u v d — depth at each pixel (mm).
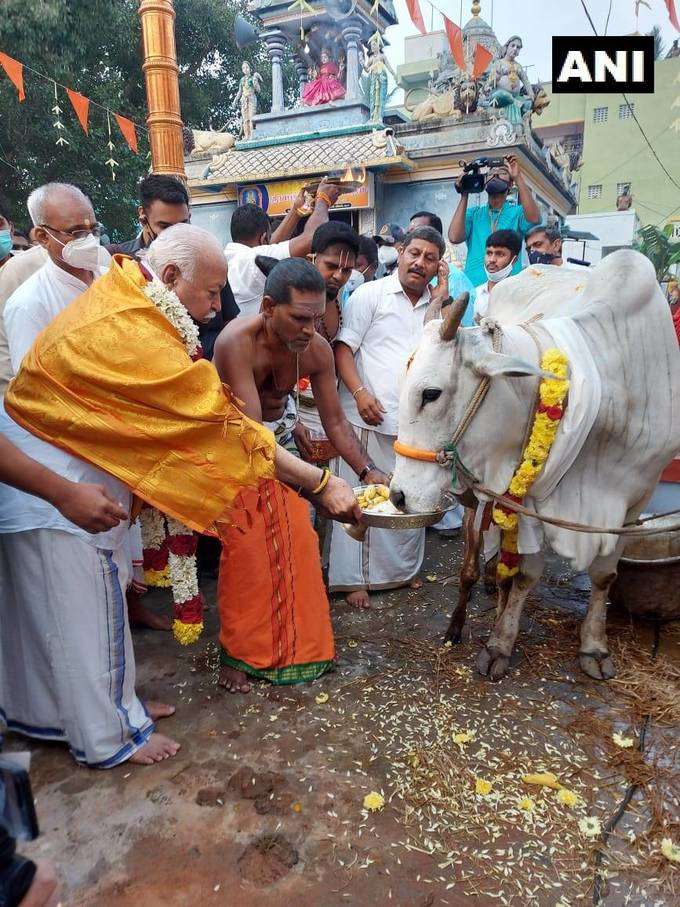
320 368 3195
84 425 2271
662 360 3021
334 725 2877
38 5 12797
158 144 5934
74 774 2584
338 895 2084
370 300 3900
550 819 2375
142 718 2732
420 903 2059
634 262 3074
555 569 4488
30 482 1958
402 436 2824
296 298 2697
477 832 2322
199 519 2383
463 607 3457
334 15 10820
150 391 2246
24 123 13695
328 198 4223
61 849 2246
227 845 2268
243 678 3141
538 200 12070
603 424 2850
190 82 17188
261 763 2648
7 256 3979
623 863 2201
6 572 2576
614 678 3193
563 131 27594
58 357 2260
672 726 2861
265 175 10875
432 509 2814
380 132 10211
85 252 2518
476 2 7465
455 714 2943
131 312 2275
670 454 3102
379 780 2557
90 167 14766
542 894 2094
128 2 15109
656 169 24031
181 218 3895
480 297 5113
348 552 3986
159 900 2066
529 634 3615
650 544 3611
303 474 2582
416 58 21141
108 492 2463
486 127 10109
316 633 3234
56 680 2541
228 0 17891
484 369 2562
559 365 2697
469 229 6324
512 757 2678
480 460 2814
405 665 3334
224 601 3166
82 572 2447
